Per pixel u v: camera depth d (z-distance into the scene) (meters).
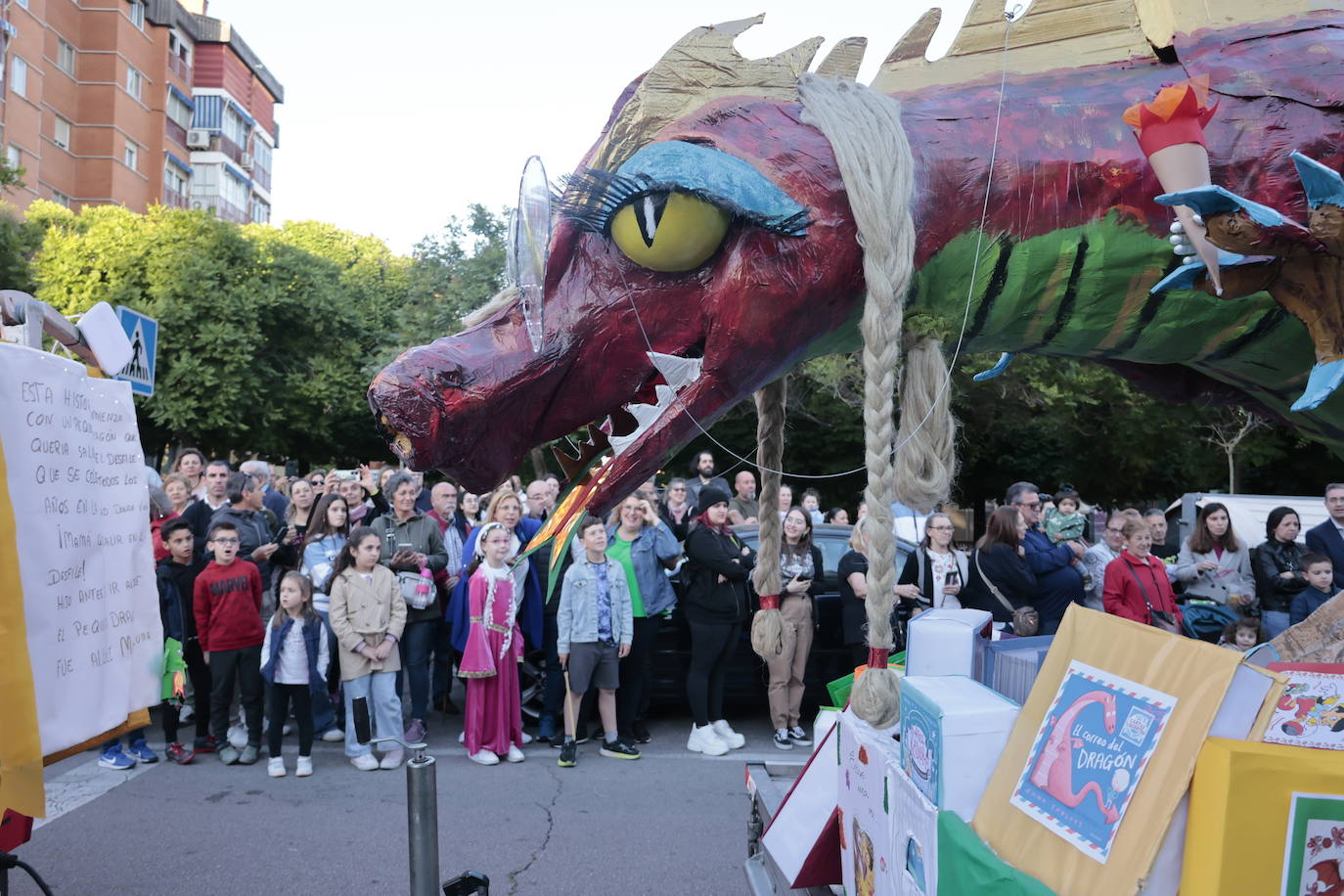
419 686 6.20
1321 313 2.27
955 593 5.99
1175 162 2.28
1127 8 2.88
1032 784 1.76
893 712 2.35
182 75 52.56
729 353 2.68
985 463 18.66
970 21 2.90
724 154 2.62
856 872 2.43
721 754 6.09
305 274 26.25
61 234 25.22
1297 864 1.40
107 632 2.53
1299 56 2.73
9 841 2.95
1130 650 1.71
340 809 5.03
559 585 6.48
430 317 22.84
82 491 2.44
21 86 38.12
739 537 6.88
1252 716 1.48
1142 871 1.45
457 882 2.47
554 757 6.07
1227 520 6.79
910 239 2.52
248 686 5.82
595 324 2.77
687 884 4.10
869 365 2.46
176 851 4.45
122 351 2.84
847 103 2.66
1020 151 2.69
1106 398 16.53
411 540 6.41
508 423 2.80
